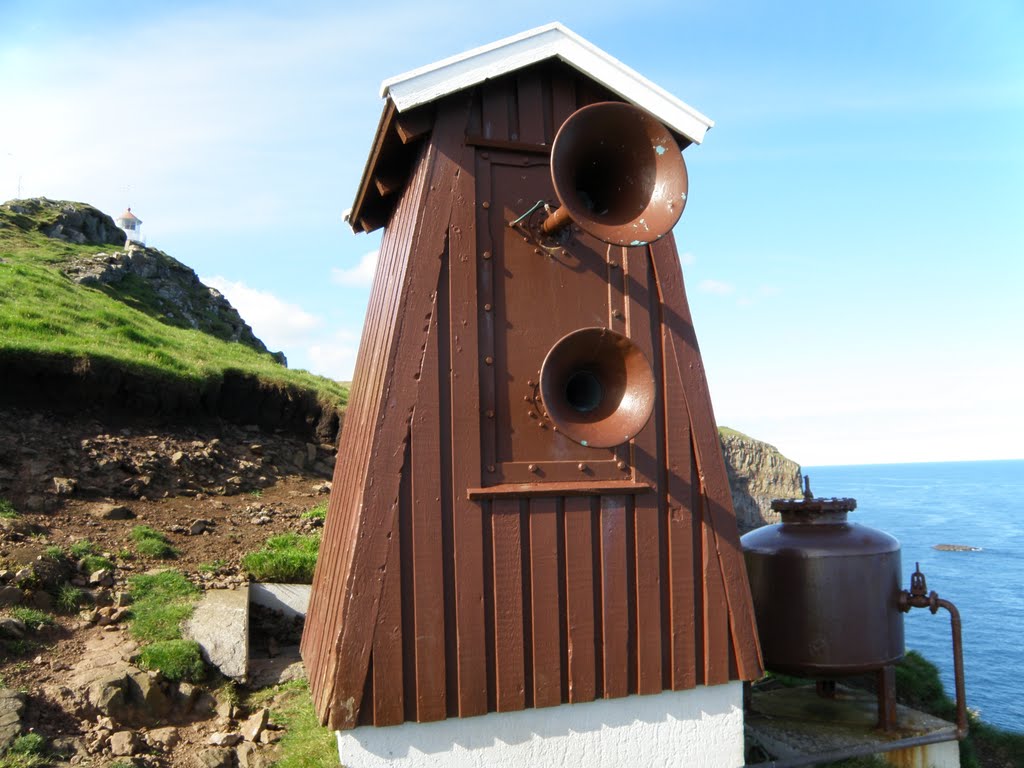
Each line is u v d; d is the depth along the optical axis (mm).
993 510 167875
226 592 8445
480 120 5582
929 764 6754
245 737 6180
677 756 5637
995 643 47094
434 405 5199
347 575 4953
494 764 5195
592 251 5742
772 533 7121
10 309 16547
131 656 6805
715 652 5738
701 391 5914
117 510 10641
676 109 5840
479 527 5219
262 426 17484
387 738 4977
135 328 19891
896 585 6910
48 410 13375
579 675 5367
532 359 5492
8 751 5207
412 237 5312
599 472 5551
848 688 8047
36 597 7539
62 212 39625
